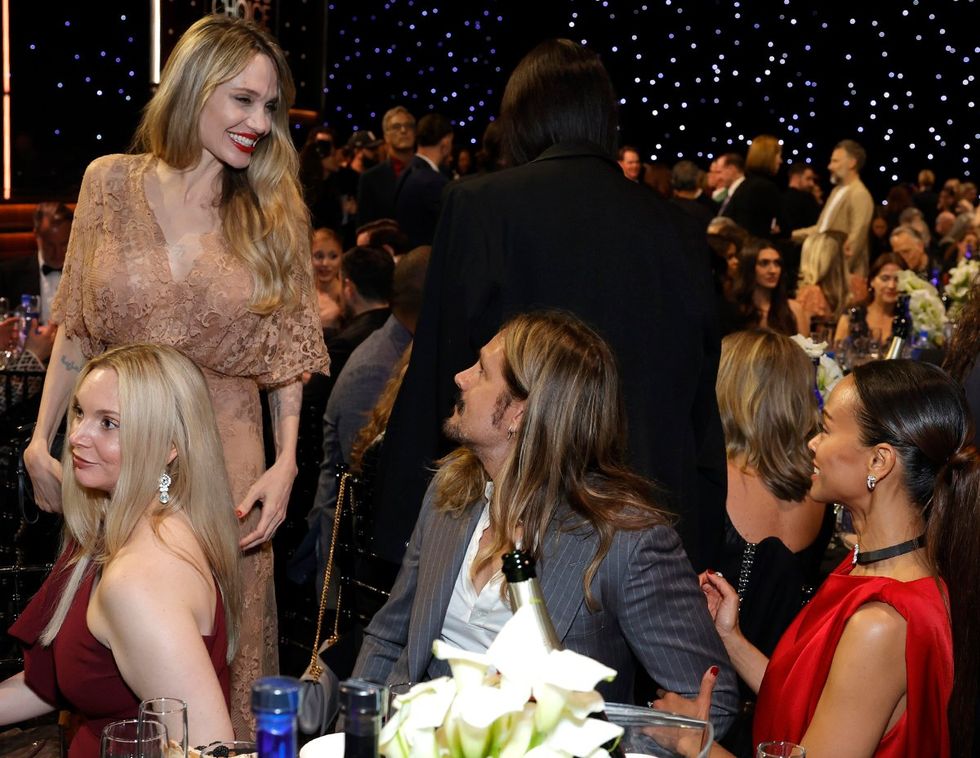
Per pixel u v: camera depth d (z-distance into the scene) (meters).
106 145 9.99
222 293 2.56
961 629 1.78
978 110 14.62
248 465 2.68
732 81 15.20
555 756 0.98
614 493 1.97
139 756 1.31
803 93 15.08
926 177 12.97
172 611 1.87
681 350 2.46
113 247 2.57
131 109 9.98
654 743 1.25
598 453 1.97
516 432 1.98
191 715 1.83
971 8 14.41
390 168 7.79
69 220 5.58
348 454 3.90
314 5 10.38
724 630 2.26
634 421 2.39
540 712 0.97
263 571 2.74
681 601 1.97
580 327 2.02
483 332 2.41
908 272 5.32
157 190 2.59
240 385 2.69
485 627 1.98
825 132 15.11
